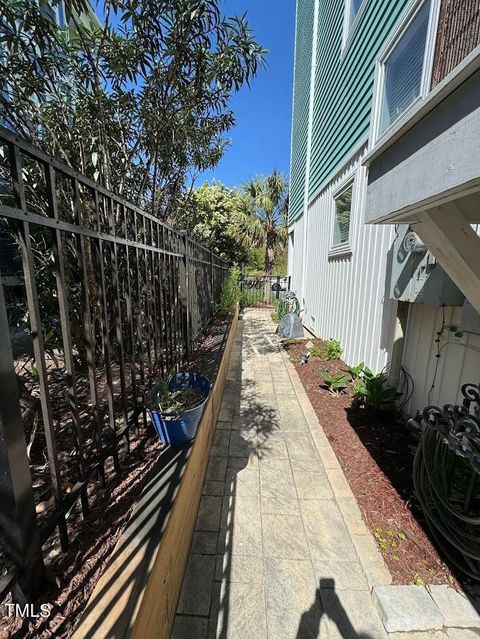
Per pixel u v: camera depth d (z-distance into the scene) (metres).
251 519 1.70
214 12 2.33
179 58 2.52
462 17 1.57
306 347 5.16
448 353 2.20
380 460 2.16
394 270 2.51
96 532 1.17
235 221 13.41
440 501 1.49
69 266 2.13
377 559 1.45
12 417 0.82
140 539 1.06
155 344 2.26
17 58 2.14
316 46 6.26
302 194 7.79
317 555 1.49
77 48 2.34
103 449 1.40
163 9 2.27
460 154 0.91
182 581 1.35
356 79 3.88
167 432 1.67
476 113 0.84
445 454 1.56
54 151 2.30
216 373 2.78
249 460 2.21
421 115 1.09
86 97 2.51
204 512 1.74
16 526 0.83
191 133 3.32
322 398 3.22
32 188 2.04
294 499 1.85
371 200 1.60
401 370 2.76
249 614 1.24
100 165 2.45
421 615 1.21
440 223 1.23
